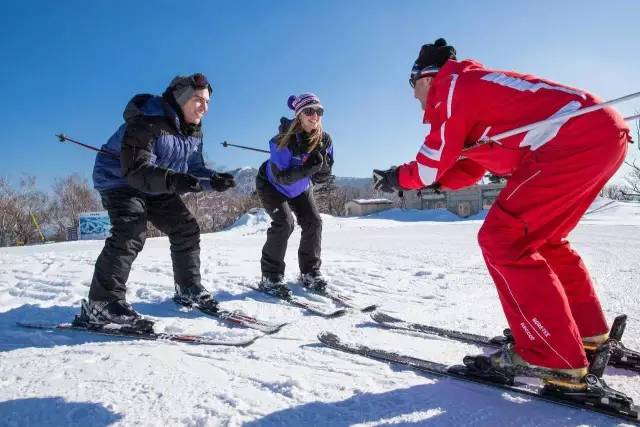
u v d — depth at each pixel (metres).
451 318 3.23
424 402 1.86
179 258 3.49
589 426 1.66
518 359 1.95
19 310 3.48
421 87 2.38
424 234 11.20
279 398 1.90
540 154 1.88
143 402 1.86
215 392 1.95
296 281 4.54
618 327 2.18
